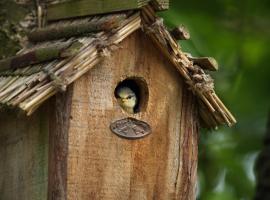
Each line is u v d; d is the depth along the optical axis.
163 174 7.18
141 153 7.09
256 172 9.42
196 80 7.16
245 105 10.91
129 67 7.05
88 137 6.92
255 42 10.84
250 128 10.88
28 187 7.21
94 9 7.25
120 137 7.01
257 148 10.75
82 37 7.05
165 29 7.02
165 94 7.18
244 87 10.93
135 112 7.14
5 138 7.57
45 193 6.97
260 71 10.93
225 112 7.32
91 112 6.92
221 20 10.36
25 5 7.96
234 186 10.38
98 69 6.95
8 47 7.86
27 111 6.66
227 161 10.37
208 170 10.30
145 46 7.10
